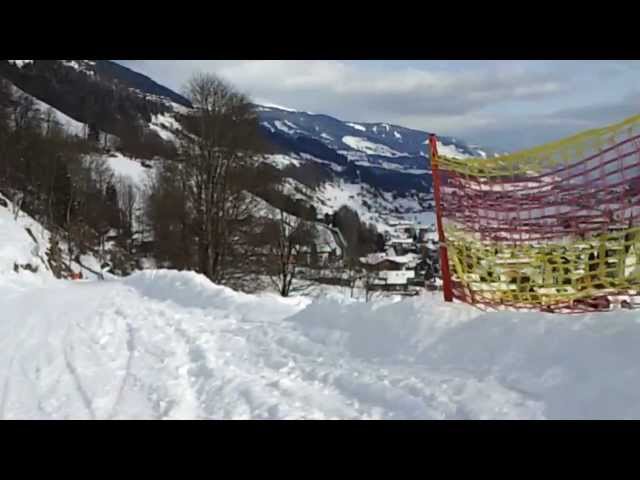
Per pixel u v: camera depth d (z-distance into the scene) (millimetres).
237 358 6336
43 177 51625
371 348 5738
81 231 52031
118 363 6637
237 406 4711
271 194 33812
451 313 5684
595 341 4195
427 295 6465
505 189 5629
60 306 13094
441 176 6141
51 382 5891
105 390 5504
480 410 3975
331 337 6332
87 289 17766
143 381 5727
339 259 36250
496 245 5727
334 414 4363
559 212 5305
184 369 6098
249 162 32688
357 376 5031
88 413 4836
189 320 9367
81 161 55812
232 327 8133
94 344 7949
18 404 5164
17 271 29797
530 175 5465
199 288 12281
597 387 3799
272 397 4820
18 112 55844
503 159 5633
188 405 4914
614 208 4988
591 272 5160
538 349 4461
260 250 31938
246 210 32156
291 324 7391
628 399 3617
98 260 53406
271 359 6066
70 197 51344
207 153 31891
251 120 32781
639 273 4887
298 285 33406
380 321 6105
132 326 9312
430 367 4934
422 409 4195
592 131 5062
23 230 39250
